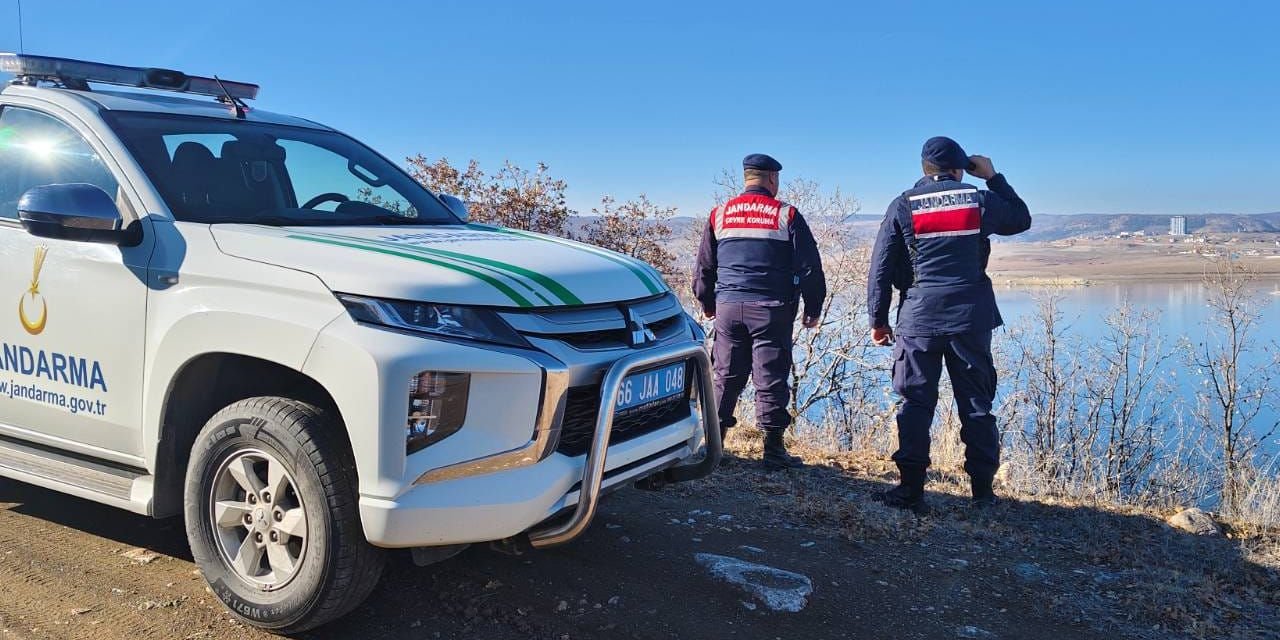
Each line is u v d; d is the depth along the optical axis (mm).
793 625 3256
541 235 3947
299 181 3885
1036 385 8914
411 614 3170
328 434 2756
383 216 3908
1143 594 3619
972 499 4906
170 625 3008
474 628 3090
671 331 3420
